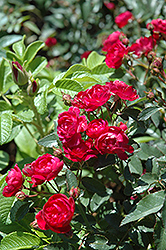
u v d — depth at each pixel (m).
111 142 0.48
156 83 0.71
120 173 0.59
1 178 0.57
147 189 0.55
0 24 1.17
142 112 0.53
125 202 0.57
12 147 0.91
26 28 1.41
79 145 0.49
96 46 1.28
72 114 0.48
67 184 0.50
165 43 0.79
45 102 0.58
